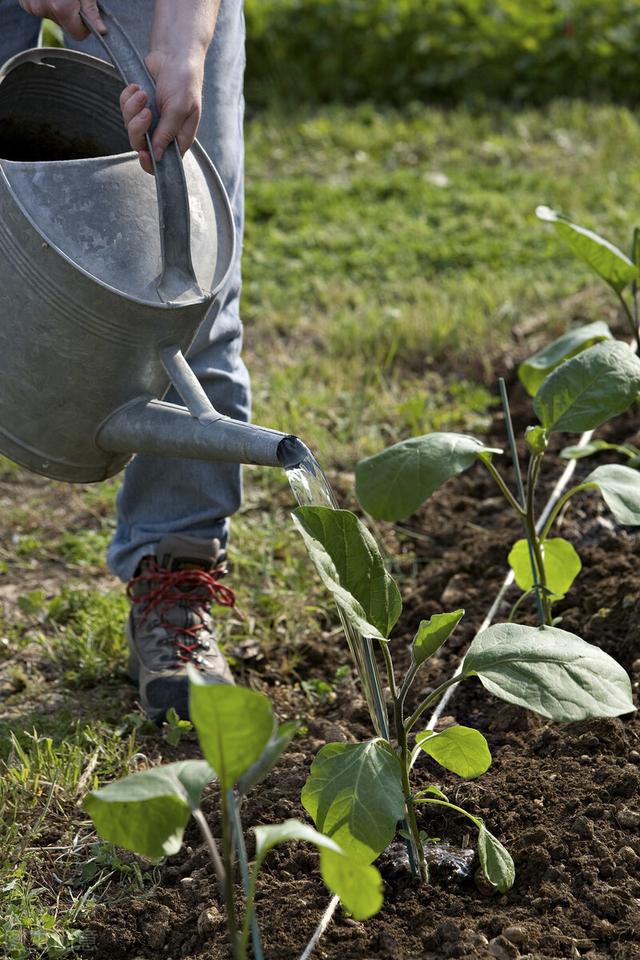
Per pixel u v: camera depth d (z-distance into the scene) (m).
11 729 2.41
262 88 8.03
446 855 1.89
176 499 2.45
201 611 2.51
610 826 1.90
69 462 1.92
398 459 2.12
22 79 2.01
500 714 2.33
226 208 1.93
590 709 1.65
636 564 2.76
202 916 1.82
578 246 2.74
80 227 1.72
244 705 1.22
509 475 3.50
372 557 1.66
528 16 8.12
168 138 1.77
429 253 5.34
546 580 2.41
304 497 1.63
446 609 2.81
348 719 2.45
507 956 1.65
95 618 2.84
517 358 4.23
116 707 2.53
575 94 7.88
